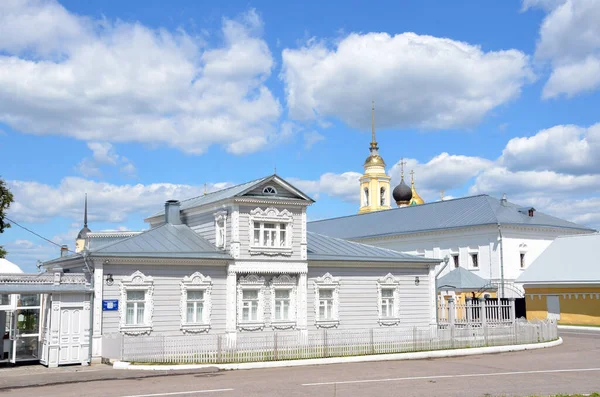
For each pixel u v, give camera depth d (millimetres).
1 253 43156
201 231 36688
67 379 22406
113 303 29578
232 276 33062
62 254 37406
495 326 35375
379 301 37781
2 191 41562
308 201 35375
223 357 27125
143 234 34062
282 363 26672
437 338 32219
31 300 28703
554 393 18984
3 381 22047
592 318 53719
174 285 31656
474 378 22359
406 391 19281
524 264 67688
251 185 34156
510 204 72625
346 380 21828
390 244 79625
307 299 35406
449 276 63625
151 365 25672
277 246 34469
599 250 57062
